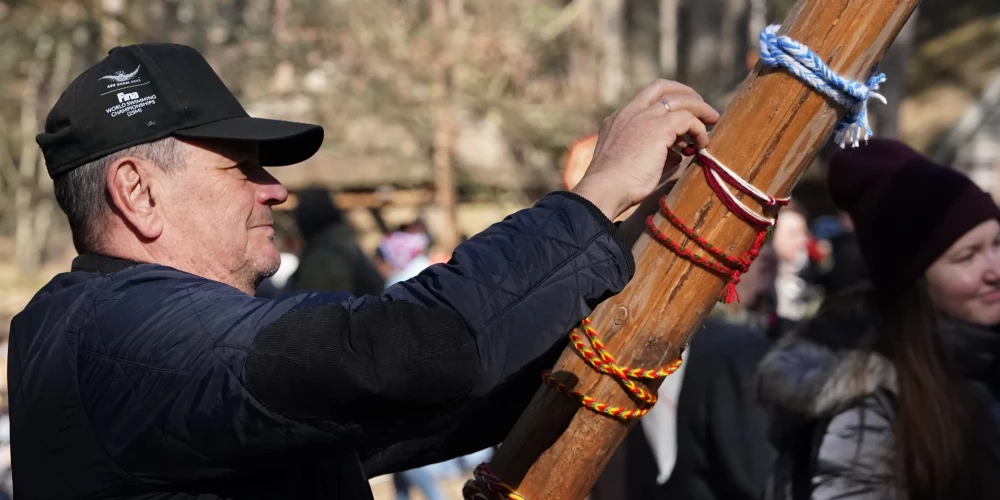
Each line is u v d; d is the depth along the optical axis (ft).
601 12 66.85
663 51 82.89
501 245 4.25
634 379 4.58
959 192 6.81
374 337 4.09
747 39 77.25
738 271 4.57
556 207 4.39
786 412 6.64
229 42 46.09
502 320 4.13
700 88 57.26
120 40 39.14
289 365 4.10
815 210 50.52
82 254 5.08
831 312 6.94
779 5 71.05
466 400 4.15
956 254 6.83
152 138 4.88
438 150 45.96
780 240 21.40
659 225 4.60
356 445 4.26
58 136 4.98
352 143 47.06
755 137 4.45
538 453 4.72
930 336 6.56
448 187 46.24
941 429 6.31
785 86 4.42
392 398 4.07
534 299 4.17
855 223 7.13
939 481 6.30
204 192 4.98
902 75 42.34
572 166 11.50
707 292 4.56
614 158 4.54
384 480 25.14
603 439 4.66
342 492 5.00
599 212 4.36
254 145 5.22
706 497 9.12
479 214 53.01
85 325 4.62
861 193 7.02
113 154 4.91
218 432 4.20
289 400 4.11
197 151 4.97
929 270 6.96
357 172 50.55
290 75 46.32
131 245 4.98
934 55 70.38
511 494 4.76
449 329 4.08
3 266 70.28
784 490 6.77
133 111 4.90
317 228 19.03
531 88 48.06
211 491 4.46
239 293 4.55
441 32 45.34
